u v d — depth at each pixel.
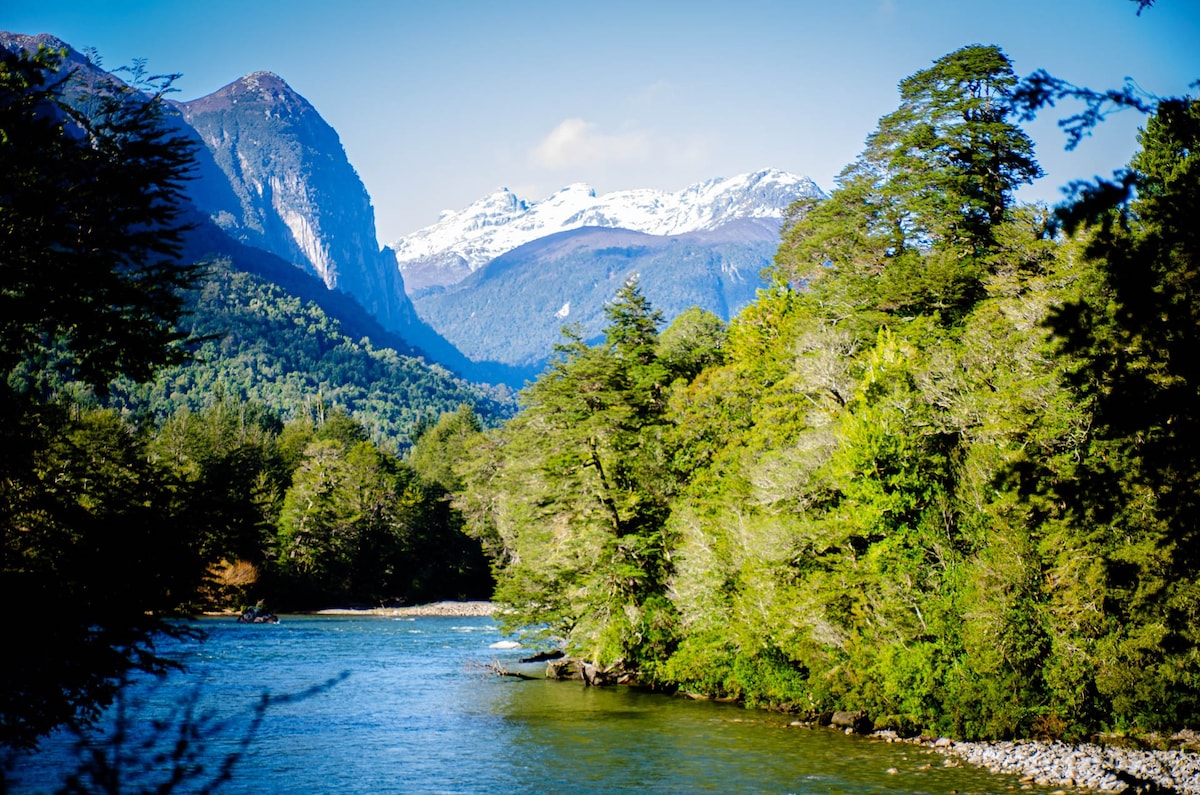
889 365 36.56
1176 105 8.86
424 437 158.88
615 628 44.59
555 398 49.66
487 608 100.62
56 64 12.91
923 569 31.53
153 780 21.59
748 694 38.41
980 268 50.34
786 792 23.67
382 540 106.38
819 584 32.66
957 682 29.86
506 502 74.81
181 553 12.89
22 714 11.10
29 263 11.95
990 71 52.81
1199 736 28.25
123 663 12.01
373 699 38.22
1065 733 28.78
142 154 12.75
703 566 39.53
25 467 11.98
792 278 68.50
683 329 77.31
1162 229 9.39
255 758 26.72
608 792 23.73
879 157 60.28
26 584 11.34
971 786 24.19
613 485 47.06
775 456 37.56
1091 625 28.08
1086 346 10.36
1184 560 11.15
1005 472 12.14
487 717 34.78
